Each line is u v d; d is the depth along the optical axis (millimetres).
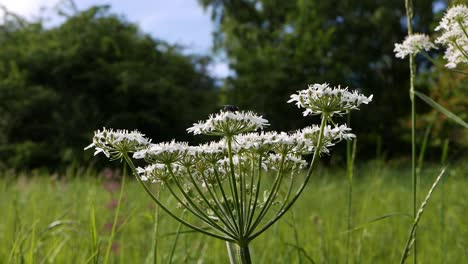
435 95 2238
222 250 658
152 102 4582
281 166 305
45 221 777
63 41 4953
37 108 4297
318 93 296
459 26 398
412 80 402
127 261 634
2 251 642
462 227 726
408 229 786
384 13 4594
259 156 311
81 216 822
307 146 313
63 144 4023
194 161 302
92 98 4512
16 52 4777
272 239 667
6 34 5156
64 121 4184
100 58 4645
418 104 3586
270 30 5266
